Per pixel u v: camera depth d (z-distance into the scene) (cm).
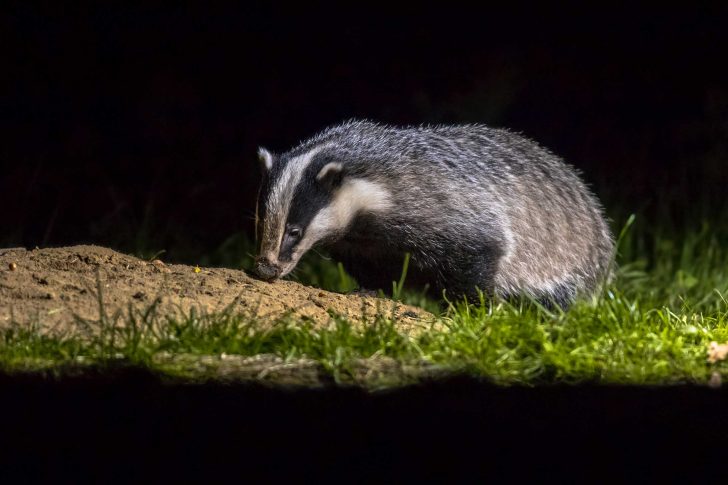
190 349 848
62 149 2061
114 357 812
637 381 834
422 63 2395
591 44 2453
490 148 1245
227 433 758
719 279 1427
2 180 1881
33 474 719
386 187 1141
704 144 2155
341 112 2281
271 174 1114
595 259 1311
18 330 853
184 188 1906
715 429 781
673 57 2438
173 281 1012
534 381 827
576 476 733
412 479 735
